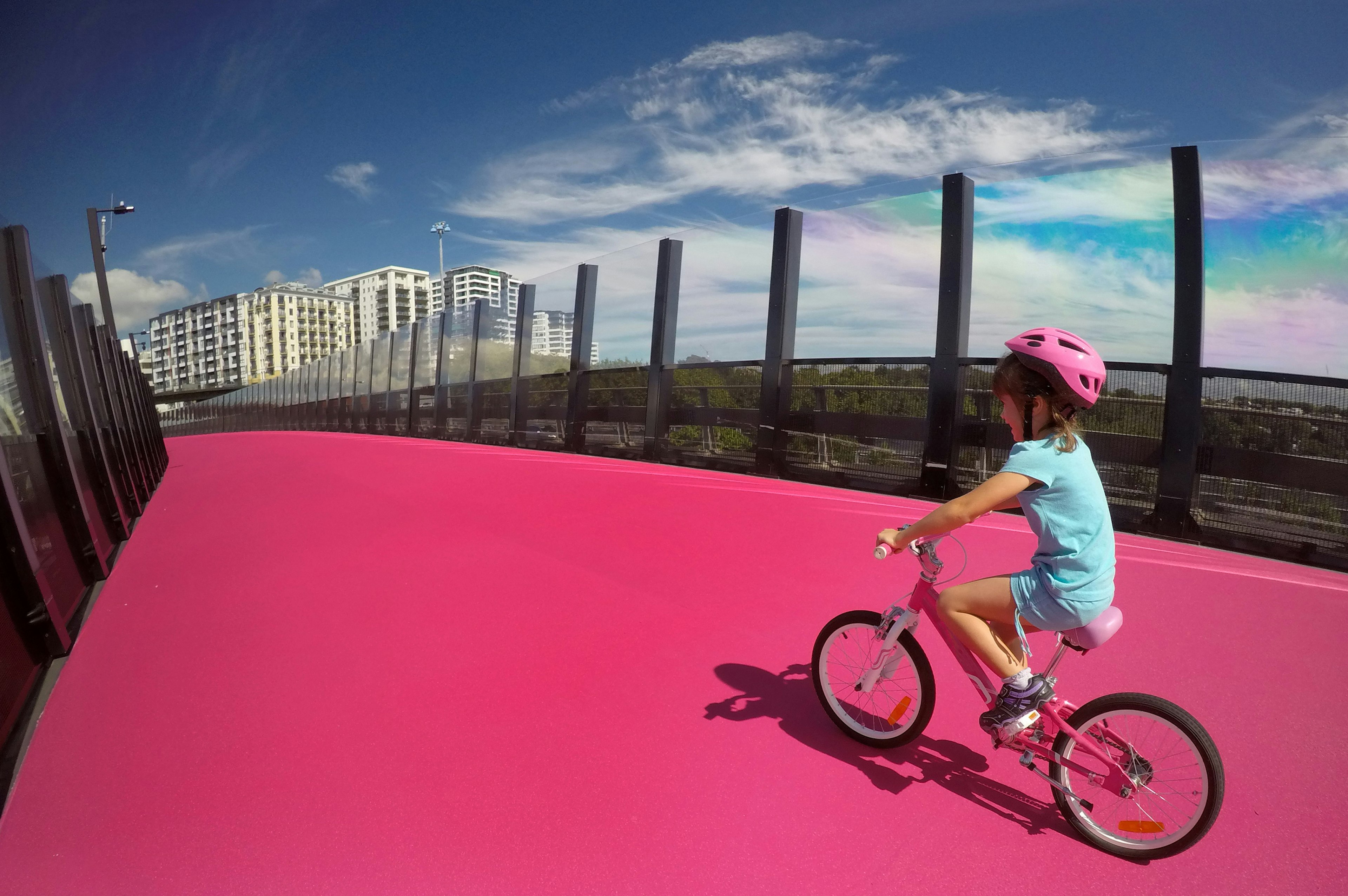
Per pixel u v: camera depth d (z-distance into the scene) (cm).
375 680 328
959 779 253
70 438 559
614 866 208
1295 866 209
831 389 889
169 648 370
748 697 310
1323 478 545
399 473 998
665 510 677
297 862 210
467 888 200
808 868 209
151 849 217
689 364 1106
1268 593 438
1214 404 602
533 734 280
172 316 18450
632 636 374
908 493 809
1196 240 612
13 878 205
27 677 322
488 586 455
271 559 541
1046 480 217
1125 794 214
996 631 244
